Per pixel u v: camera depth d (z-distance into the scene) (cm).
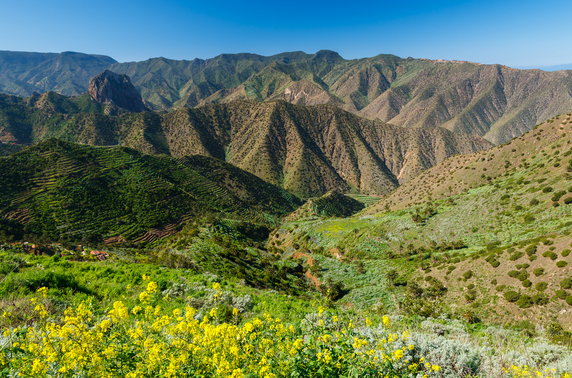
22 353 507
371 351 548
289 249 9194
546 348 899
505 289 3278
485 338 1157
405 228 7431
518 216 5788
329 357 505
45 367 452
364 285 5150
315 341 577
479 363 762
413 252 6334
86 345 475
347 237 8262
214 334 519
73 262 1703
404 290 4381
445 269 4434
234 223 11075
